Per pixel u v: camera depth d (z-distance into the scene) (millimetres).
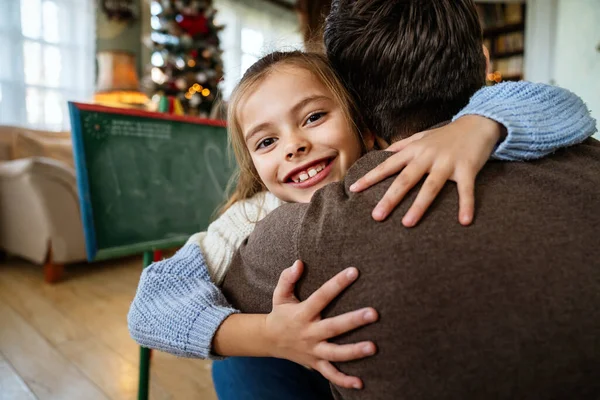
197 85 4176
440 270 415
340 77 678
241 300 608
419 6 550
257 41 6188
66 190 2525
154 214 1428
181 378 1538
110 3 4852
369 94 612
